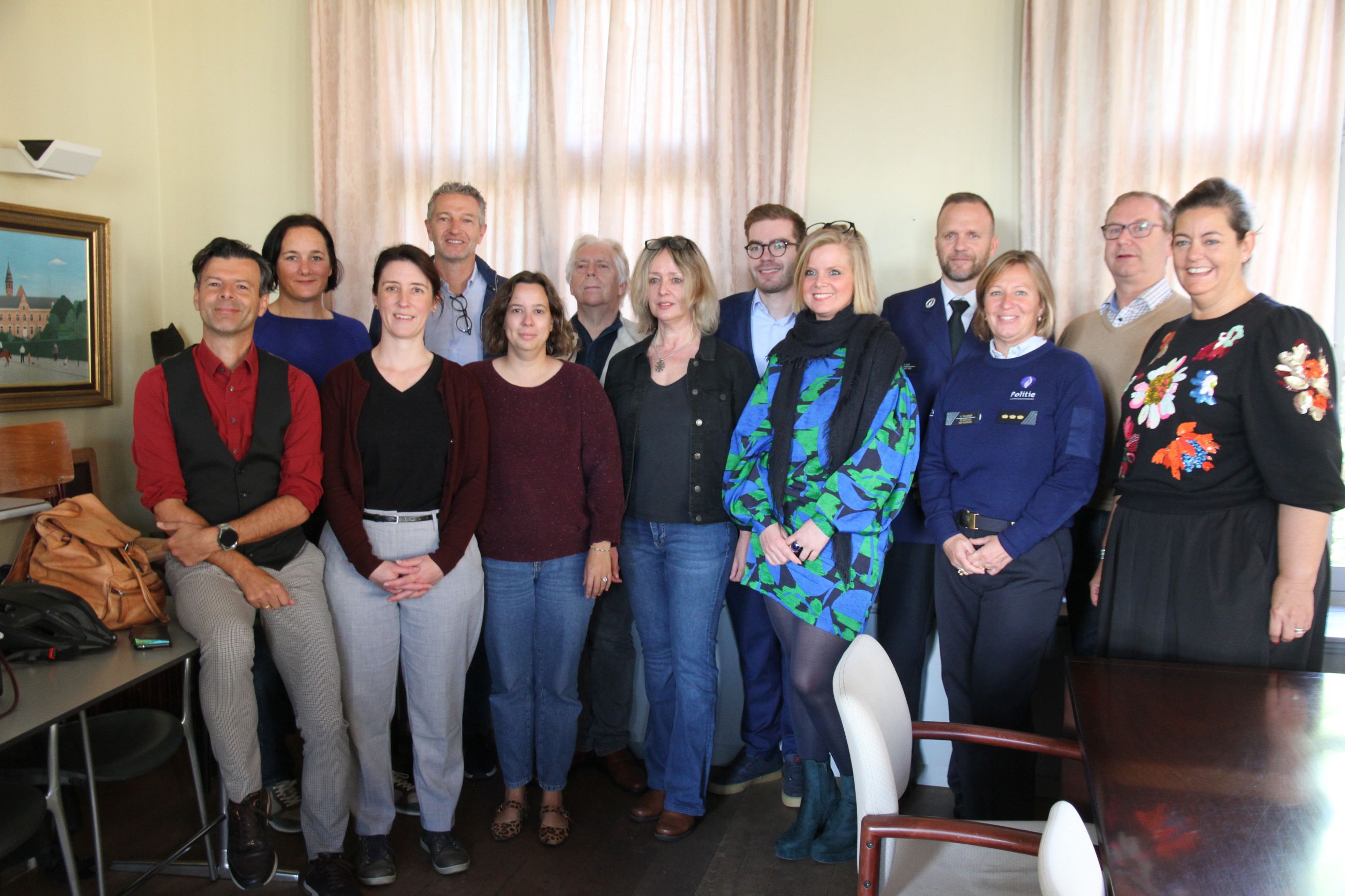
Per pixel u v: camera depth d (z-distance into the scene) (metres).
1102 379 2.52
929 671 2.83
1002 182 3.04
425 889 2.28
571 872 2.37
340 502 2.21
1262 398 1.84
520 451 2.38
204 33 4.01
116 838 2.50
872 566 2.24
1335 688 1.69
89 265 3.74
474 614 2.34
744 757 2.86
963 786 2.39
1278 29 2.70
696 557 2.43
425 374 2.29
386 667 2.28
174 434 2.21
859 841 1.53
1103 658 1.92
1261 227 2.76
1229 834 1.18
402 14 3.69
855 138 3.19
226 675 2.10
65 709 1.76
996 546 2.19
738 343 2.80
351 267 3.77
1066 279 2.90
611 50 3.36
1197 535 1.94
